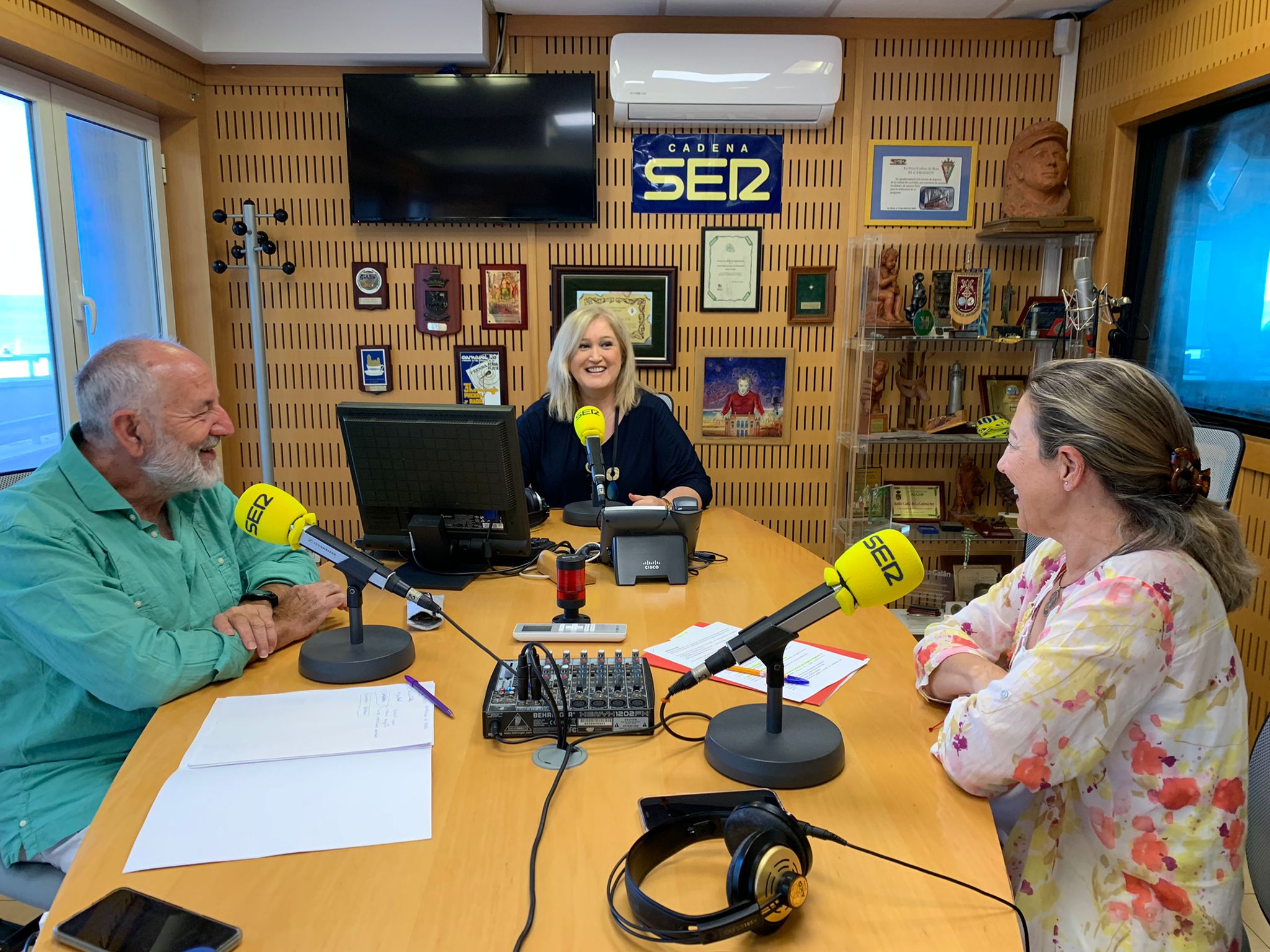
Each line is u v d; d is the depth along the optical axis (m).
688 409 3.86
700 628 1.70
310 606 1.66
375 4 3.40
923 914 0.92
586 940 0.87
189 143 3.55
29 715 1.48
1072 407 1.16
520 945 0.86
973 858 1.01
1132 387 1.14
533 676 1.27
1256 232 2.82
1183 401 3.21
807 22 3.62
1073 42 3.61
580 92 3.52
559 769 1.19
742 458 3.90
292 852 1.01
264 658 1.56
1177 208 3.23
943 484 3.87
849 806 1.12
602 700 1.30
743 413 3.86
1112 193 3.44
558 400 2.79
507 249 3.74
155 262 3.54
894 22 3.62
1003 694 1.11
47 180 2.83
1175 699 1.11
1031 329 3.46
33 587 1.39
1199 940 1.11
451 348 3.79
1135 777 1.13
